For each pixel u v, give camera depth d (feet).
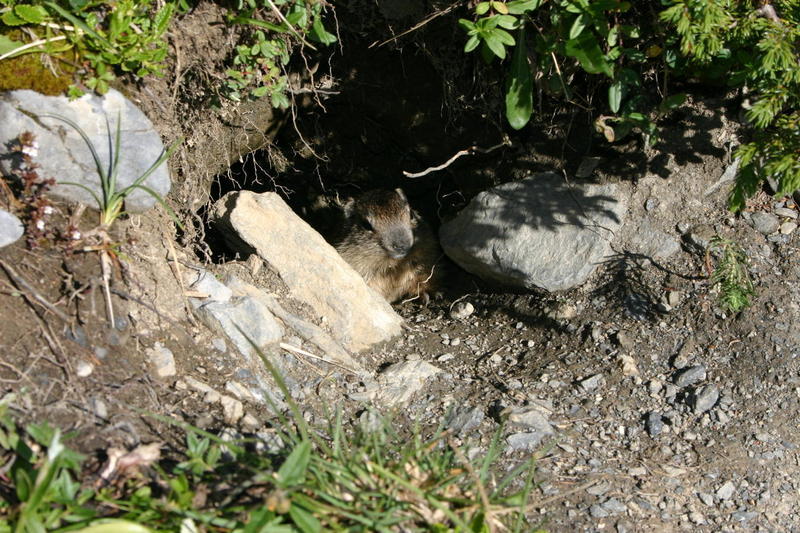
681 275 15.48
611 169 16.92
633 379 14.14
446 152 20.44
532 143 18.33
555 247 16.67
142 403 10.93
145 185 12.73
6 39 11.69
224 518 8.91
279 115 19.85
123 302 12.00
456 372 14.78
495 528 9.10
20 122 11.59
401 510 9.04
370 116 20.72
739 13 12.58
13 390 10.07
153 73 13.07
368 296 15.67
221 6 14.26
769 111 12.57
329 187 23.50
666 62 14.85
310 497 9.03
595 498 11.55
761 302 14.51
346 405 13.12
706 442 12.81
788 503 11.85
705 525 11.37
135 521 8.68
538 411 13.23
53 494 8.58
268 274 15.26
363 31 17.97
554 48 14.17
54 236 11.71
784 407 13.20
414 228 22.18
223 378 12.47
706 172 16.20
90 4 11.86
